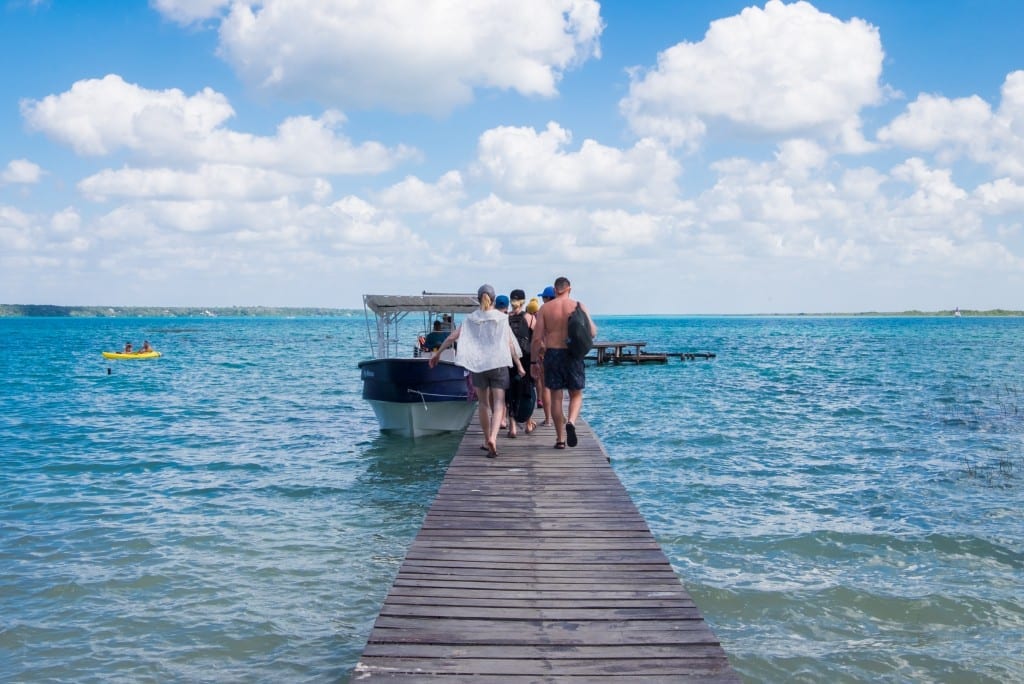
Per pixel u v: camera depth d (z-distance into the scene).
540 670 3.96
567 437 9.05
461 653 4.14
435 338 17.77
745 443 16.55
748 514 10.51
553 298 10.40
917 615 7.05
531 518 6.69
